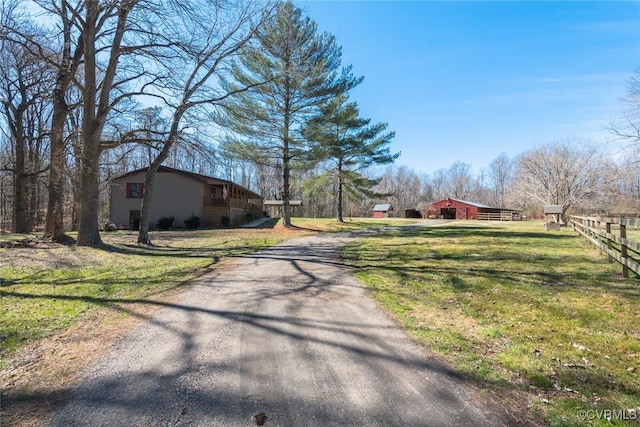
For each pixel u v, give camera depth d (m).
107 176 20.05
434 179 78.56
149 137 12.96
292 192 52.12
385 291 6.06
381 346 3.77
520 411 2.61
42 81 12.76
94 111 11.73
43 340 4.05
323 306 5.23
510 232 17.52
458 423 2.46
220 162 14.05
